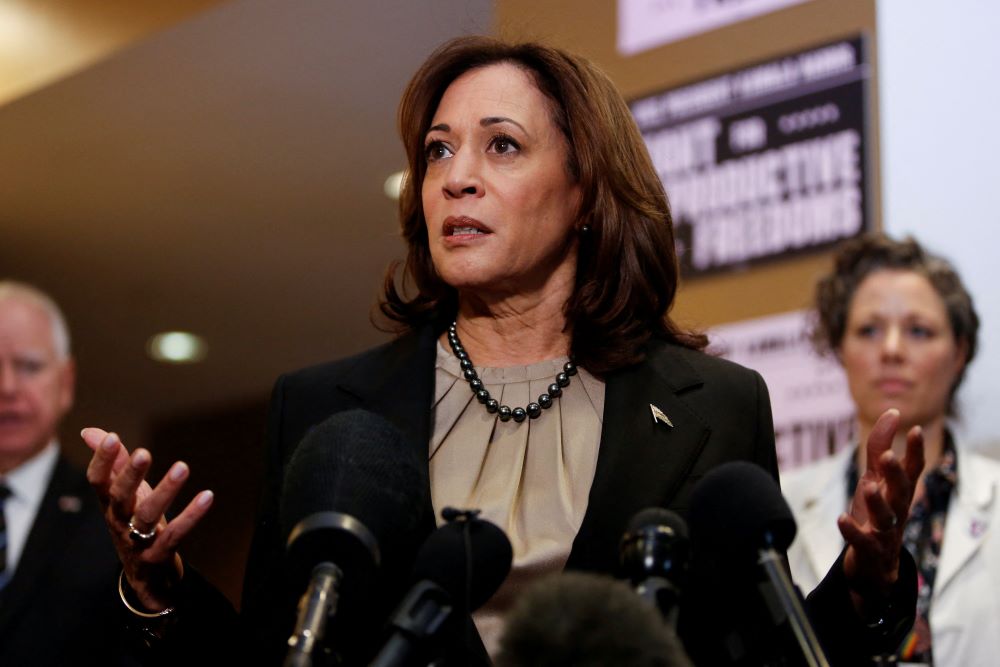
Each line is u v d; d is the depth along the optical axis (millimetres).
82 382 10883
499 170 2625
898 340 4258
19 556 4293
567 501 2473
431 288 2824
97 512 4480
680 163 5074
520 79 2717
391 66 6699
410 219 2842
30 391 4930
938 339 4250
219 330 10203
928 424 4223
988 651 3686
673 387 2570
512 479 2504
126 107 7379
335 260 9078
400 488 2074
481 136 2654
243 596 2531
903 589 2234
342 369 2703
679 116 5105
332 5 6117
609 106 2752
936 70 4555
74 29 6910
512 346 2682
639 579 1908
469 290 2662
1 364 4902
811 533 4215
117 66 6977
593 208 2689
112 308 9977
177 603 2334
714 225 4957
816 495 4293
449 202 2609
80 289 9781
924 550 3904
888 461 2064
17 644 4098
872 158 4637
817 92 4789
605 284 2672
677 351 2686
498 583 1989
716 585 2158
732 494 2016
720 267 4914
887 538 2137
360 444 2084
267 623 2400
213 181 8156
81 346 10484
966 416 4242
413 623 1858
